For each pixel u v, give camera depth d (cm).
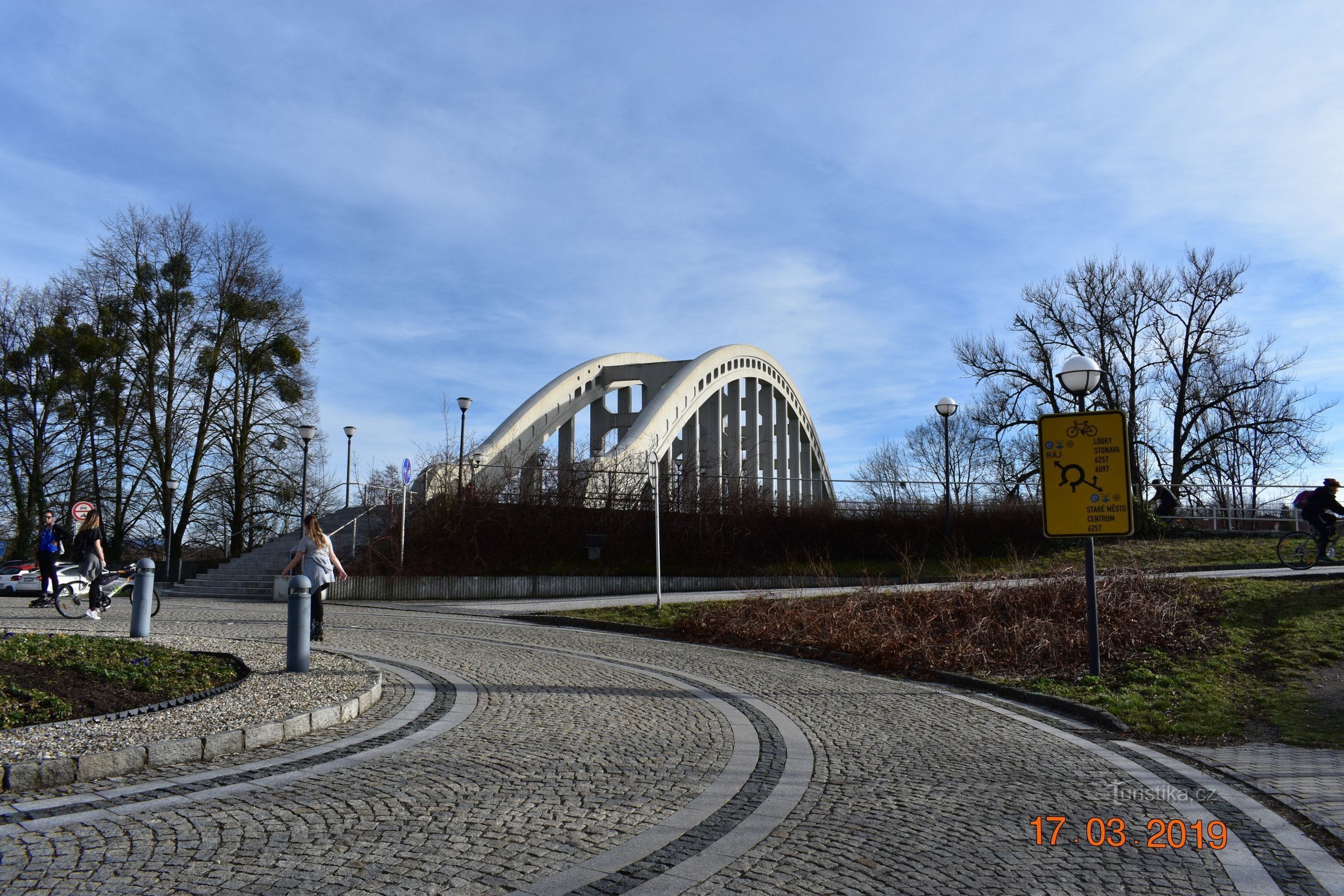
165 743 600
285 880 397
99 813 491
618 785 574
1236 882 429
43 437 3120
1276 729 840
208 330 3145
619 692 931
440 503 2416
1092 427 1052
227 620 1512
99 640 934
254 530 3281
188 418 3083
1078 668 1108
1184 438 3609
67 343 2988
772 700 923
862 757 676
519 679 990
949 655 1188
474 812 506
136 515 3131
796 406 5809
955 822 513
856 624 1366
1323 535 1747
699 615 1574
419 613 1794
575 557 2467
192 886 388
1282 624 1170
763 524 2695
